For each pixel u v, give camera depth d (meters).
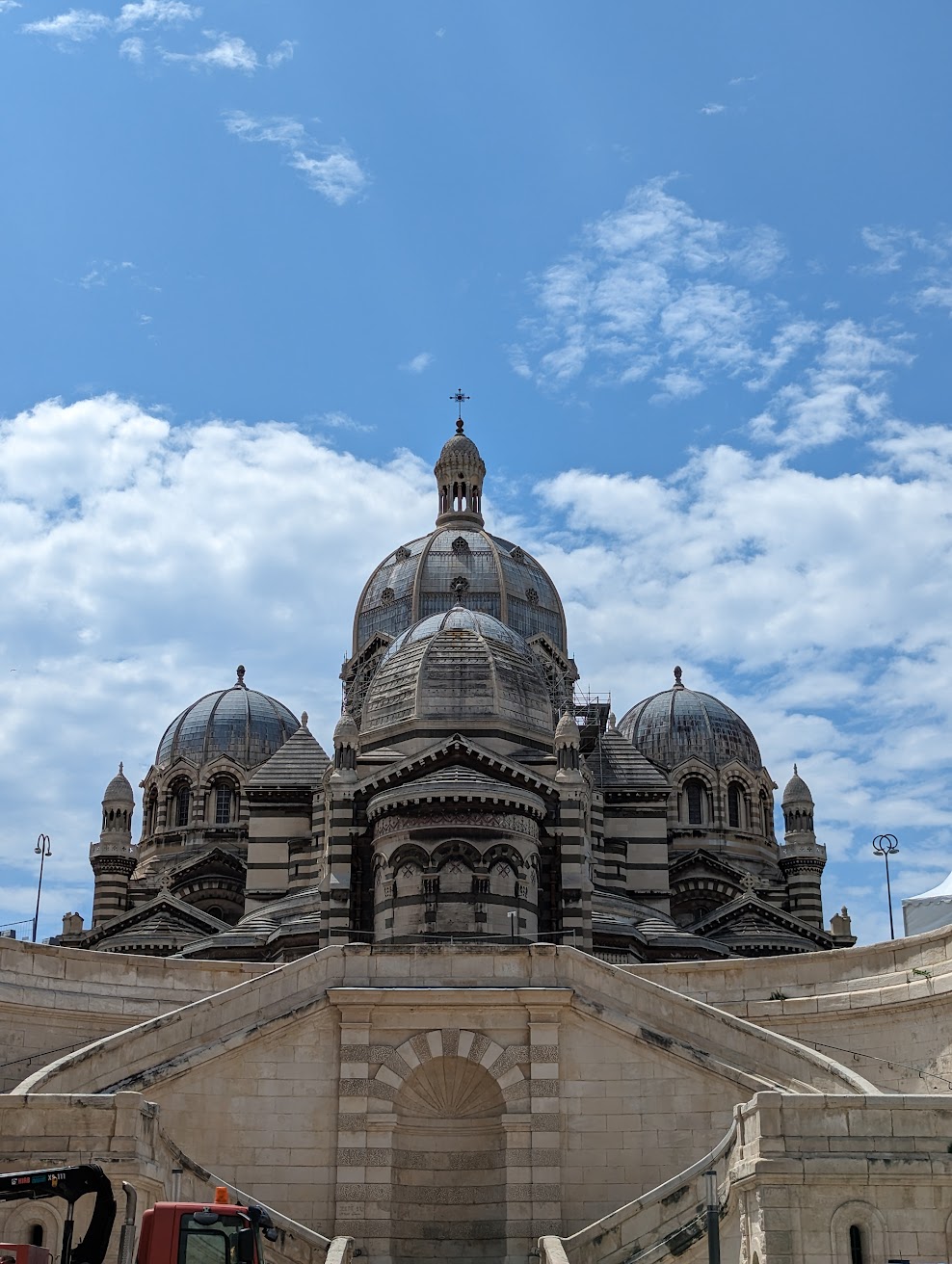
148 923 89.06
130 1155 37.88
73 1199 32.72
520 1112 47.03
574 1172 46.69
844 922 97.19
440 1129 48.41
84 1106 38.31
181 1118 46.72
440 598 98.50
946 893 75.50
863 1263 35.44
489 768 76.69
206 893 97.31
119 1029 53.62
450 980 48.81
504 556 101.06
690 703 108.19
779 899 101.62
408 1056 47.66
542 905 75.81
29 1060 51.53
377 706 82.81
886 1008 51.59
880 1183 35.94
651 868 90.75
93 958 53.97
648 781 91.88
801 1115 36.62
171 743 107.81
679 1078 47.09
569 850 76.44
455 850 73.25
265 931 81.44
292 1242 42.34
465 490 109.00
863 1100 36.72
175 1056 47.16
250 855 90.06
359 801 77.12
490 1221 47.44
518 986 48.69
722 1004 55.06
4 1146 37.94
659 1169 46.47
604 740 94.00
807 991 54.41
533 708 82.00
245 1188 46.47
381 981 48.88
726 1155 39.88
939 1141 36.50
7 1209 37.19
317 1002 48.03
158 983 54.97
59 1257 36.94
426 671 81.56
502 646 83.75
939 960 50.97
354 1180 46.50
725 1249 38.56
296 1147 46.94
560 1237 44.25
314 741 93.12
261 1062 47.59
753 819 105.38
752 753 107.50
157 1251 30.12
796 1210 35.72
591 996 48.53
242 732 107.19
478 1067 47.94
